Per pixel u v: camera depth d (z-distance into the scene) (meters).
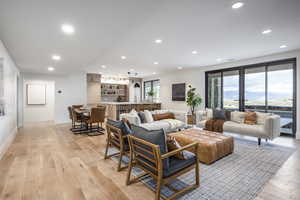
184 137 3.12
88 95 8.36
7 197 1.81
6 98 3.45
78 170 2.48
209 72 6.43
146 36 3.19
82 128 5.67
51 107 7.80
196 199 1.78
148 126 4.06
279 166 2.61
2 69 3.15
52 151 3.33
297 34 3.11
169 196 1.84
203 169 2.51
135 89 10.56
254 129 3.80
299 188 2.00
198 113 5.16
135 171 2.46
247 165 2.65
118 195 1.86
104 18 2.21
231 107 5.73
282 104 4.61
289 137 4.41
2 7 1.87
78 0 1.79
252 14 2.34
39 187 2.01
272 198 1.80
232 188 2.00
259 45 3.80
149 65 6.23
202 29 2.86
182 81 7.42
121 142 2.46
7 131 3.52
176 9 2.16
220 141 2.90
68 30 2.55
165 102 8.34
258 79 5.05
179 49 4.09
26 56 4.01
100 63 5.82
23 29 2.48
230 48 4.03
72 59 4.38
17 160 2.85
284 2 2.03
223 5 2.09
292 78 4.39
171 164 1.82
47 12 2.01
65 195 1.85
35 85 7.45
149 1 1.90
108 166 2.63
